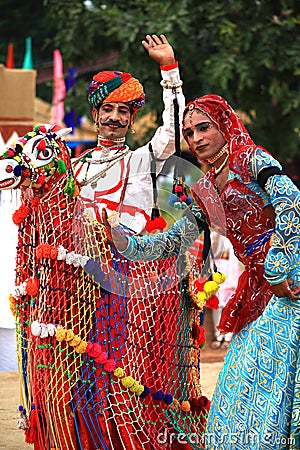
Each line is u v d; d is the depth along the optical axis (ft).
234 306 18.21
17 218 19.19
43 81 76.89
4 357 33.86
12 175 18.26
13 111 46.75
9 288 33.94
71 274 18.65
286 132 50.57
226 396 17.93
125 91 20.77
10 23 102.94
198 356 20.72
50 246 18.54
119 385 18.74
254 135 50.42
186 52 48.52
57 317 18.54
